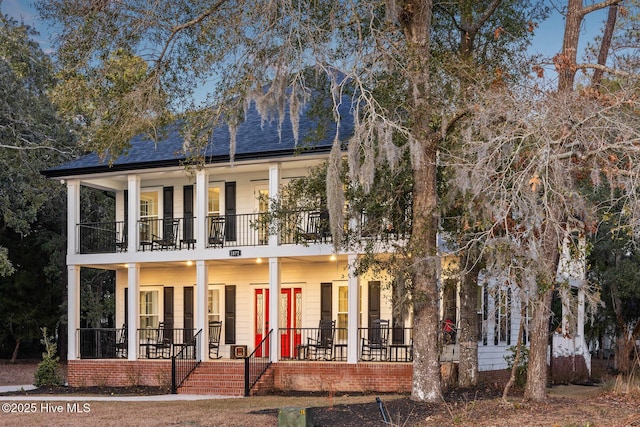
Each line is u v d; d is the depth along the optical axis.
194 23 19.25
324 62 17.59
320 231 23.22
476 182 14.55
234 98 19.03
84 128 35.88
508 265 14.96
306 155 23.55
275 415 16.98
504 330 28.00
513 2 21.48
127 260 26.23
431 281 18.58
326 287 26.41
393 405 18.03
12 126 32.78
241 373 23.78
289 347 26.59
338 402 19.59
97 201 39.31
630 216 14.45
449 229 19.02
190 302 28.23
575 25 18.36
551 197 14.55
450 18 21.94
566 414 16.09
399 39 18.34
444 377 22.97
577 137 14.28
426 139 17.97
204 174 25.61
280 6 18.47
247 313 27.53
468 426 15.09
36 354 43.50
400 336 25.02
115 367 25.89
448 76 17.59
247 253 24.77
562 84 16.44
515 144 14.60
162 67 19.44
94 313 38.72
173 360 23.91
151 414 17.56
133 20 18.80
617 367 38.34
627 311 37.53
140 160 26.00
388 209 19.39
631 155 14.22
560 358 30.12
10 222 33.34
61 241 38.56
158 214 28.67
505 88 15.55
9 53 33.59
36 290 38.97
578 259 15.23
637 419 15.28
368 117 17.08
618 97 15.02
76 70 18.75
